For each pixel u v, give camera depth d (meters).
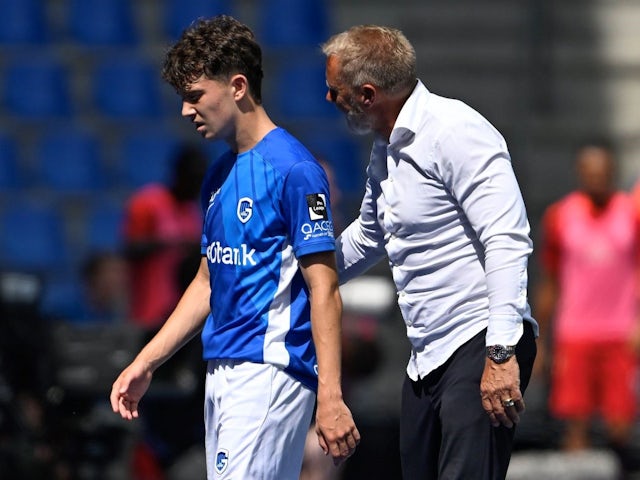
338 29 44.56
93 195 42.03
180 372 23.52
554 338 32.56
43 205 41.84
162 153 42.28
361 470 26.33
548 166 42.00
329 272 14.20
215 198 14.69
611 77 43.44
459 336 14.58
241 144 14.53
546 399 32.16
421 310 14.76
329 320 14.06
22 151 42.97
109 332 24.05
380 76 14.35
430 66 43.59
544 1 43.41
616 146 42.50
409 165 14.51
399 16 44.22
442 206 14.42
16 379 23.03
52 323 23.91
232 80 14.26
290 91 43.12
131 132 43.16
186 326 15.30
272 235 14.33
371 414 27.45
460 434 14.41
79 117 43.72
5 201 41.94
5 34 44.91
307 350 14.51
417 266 14.68
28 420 22.94
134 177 42.25
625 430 30.83
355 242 15.78
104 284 31.47
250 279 14.38
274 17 44.44
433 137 14.29
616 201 31.36
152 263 30.05
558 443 30.38
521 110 43.28
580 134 42.38
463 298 14.52
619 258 31.06
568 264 31.48
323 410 13.89
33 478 22.69
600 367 31.00
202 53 14.16
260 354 14.31
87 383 23.45
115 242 40.72
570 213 31.53
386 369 34.06
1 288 23.30
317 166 14.38
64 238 41.25
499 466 14.51
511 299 13.84
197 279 15.45
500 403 13.91
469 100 43.31
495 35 43.94
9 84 43.78
